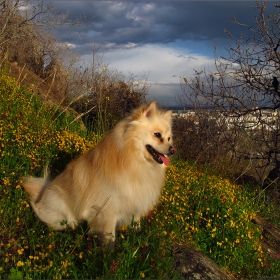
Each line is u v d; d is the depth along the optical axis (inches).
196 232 38.8
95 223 34.4
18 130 51.1
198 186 49.9
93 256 28.6
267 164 67.9
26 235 32.3
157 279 28.0
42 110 66.6
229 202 45.8
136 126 35.5
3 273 25.9
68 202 35.9
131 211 35.3
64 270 26.6
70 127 67.7
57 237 32.8
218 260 37.6
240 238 39.7
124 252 30.4
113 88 94.9
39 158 48.1
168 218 38.9
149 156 36.0
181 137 85.4
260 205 59.2
